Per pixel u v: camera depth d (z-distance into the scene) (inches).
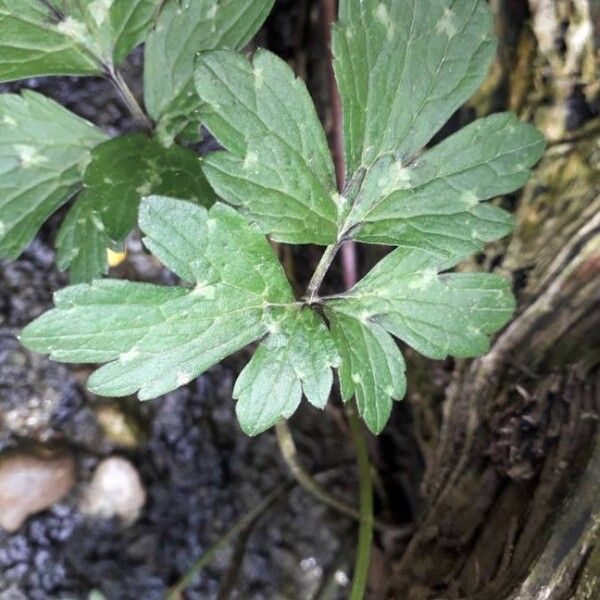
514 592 4.6
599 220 5.2
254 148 4.1
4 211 4.9
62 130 5.0
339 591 6.7
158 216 3.9
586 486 4.6
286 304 4.3
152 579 6.6
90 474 6.6
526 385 5.4
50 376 6.6
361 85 4.1
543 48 5.2
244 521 6.7
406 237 4.4
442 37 4.2
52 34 4.6
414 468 6.6
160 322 4.1
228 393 6.9
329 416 7.0
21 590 6.3
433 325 4.6
